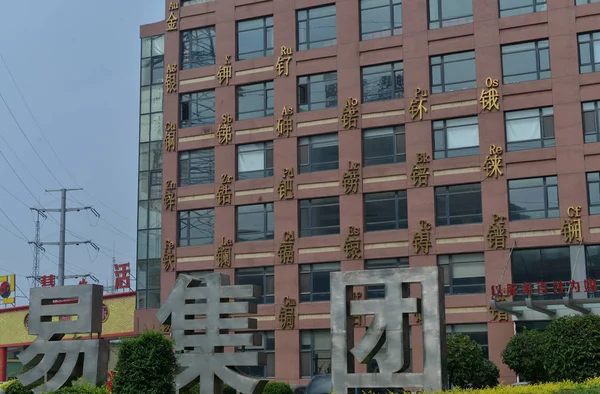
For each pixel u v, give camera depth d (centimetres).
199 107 4475
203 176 4400
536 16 3788
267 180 4206
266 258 4150
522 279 3669
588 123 3666
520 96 3772
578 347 2255
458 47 3909
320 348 3981
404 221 3922
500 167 3753
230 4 4444
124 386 2297
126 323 5275
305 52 4216
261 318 4100
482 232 3747
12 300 5906
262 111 4309
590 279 3519
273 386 3669
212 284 2400
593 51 3697
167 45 4575
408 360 2139
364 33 4134
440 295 2114
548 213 3669
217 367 2330
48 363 2455
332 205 4078
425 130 3909
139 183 4684
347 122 4062
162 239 4403
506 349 3284
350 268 3950
